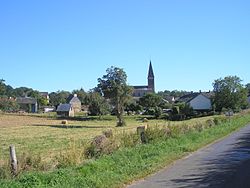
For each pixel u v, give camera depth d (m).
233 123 51.88
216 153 22.55
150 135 24.42
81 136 43.69
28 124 76.81
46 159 19.33
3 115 98.56
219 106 103.31
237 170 16.30
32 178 12.21
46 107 164.38
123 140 21.30
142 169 15.98
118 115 75.19
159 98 123.94
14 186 11.42
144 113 111.81
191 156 21.19
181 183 13.59
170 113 101.31
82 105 165.12
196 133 32.78
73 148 17.45
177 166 17.66
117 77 75.50
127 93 75.69
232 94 102.06
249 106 116.44
